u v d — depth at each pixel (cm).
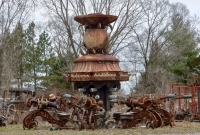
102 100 2102
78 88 2109
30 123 2031
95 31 2089
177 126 2189
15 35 5081
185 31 6475
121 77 2047
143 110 2025
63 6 4778
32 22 6338
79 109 1992
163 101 2200
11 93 4166
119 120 2055
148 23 6041
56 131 1897
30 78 6172
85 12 4819
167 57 6312
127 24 4825
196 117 2728
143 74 6047
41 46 6338
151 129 1961
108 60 2055
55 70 6044
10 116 2603
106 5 4816
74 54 4838
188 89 3338
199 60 5744
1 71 4953
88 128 1964
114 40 4769
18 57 5712
